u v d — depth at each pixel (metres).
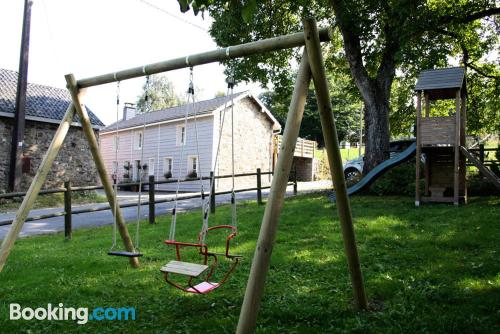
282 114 17.41
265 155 24.17
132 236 7.00
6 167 14.95
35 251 6.21
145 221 9.02
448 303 3.40
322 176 31.55
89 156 17.42
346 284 3.99
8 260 5.58
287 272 4.46
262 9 13.18
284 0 13.34
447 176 10.38
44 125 16.08
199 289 3.32
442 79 9.30
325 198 11.02
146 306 3.66
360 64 12.62
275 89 15.52
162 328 3.16
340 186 3.23
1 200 13.26
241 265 4.88
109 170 27.59
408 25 10.32
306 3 13.28
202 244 3.63
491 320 3.01
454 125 9.13
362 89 12.55
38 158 15.86
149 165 24.11
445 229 6.27
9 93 16.33
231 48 3.36
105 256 5.55
